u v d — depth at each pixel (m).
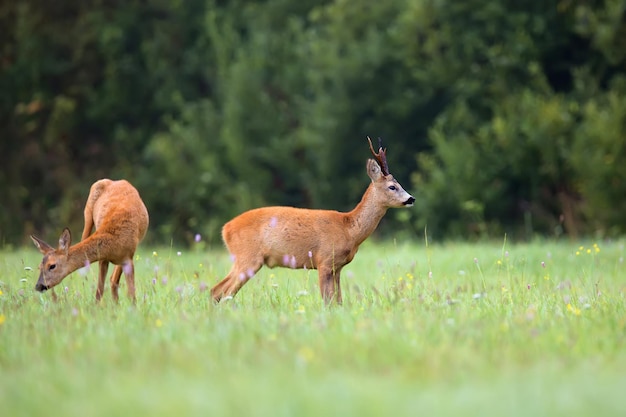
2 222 65.31
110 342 16.45
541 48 59.56
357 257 36.69
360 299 22.42
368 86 63.59
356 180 63.16
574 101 59.28
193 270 28.38
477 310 19.95
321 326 17.20
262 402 12.91
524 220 58.72
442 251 36.84
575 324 18.02
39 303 21.27
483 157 58.41
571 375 14.45
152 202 64.88
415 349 15.57
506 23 60.69
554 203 58.91
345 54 64.94
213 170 63.72
